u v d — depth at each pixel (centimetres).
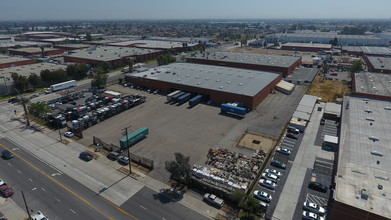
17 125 7750
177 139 6775
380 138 5794
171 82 10494
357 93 8931
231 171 5394
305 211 4272
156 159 5875
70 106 8769
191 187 4972
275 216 4256
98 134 7100
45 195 4731
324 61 16375
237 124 7694
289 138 6862
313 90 11325
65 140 6788
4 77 10906
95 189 4894
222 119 8050
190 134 7056
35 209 4391
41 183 5066
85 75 13925
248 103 8762
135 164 5706
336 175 4503
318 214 4253
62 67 13900
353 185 4241
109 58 16262
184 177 4869
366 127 6344
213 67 13112
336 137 6556
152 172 5412
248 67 14700
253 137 6888
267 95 10362
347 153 5191
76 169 5525
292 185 5000
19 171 5447
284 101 9744
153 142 6619
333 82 12800
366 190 4091
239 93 8975
